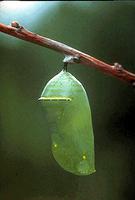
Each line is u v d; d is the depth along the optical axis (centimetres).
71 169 21
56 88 21
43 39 21
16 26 21
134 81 21
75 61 21
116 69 21
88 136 21
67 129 21
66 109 21
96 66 21
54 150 21
